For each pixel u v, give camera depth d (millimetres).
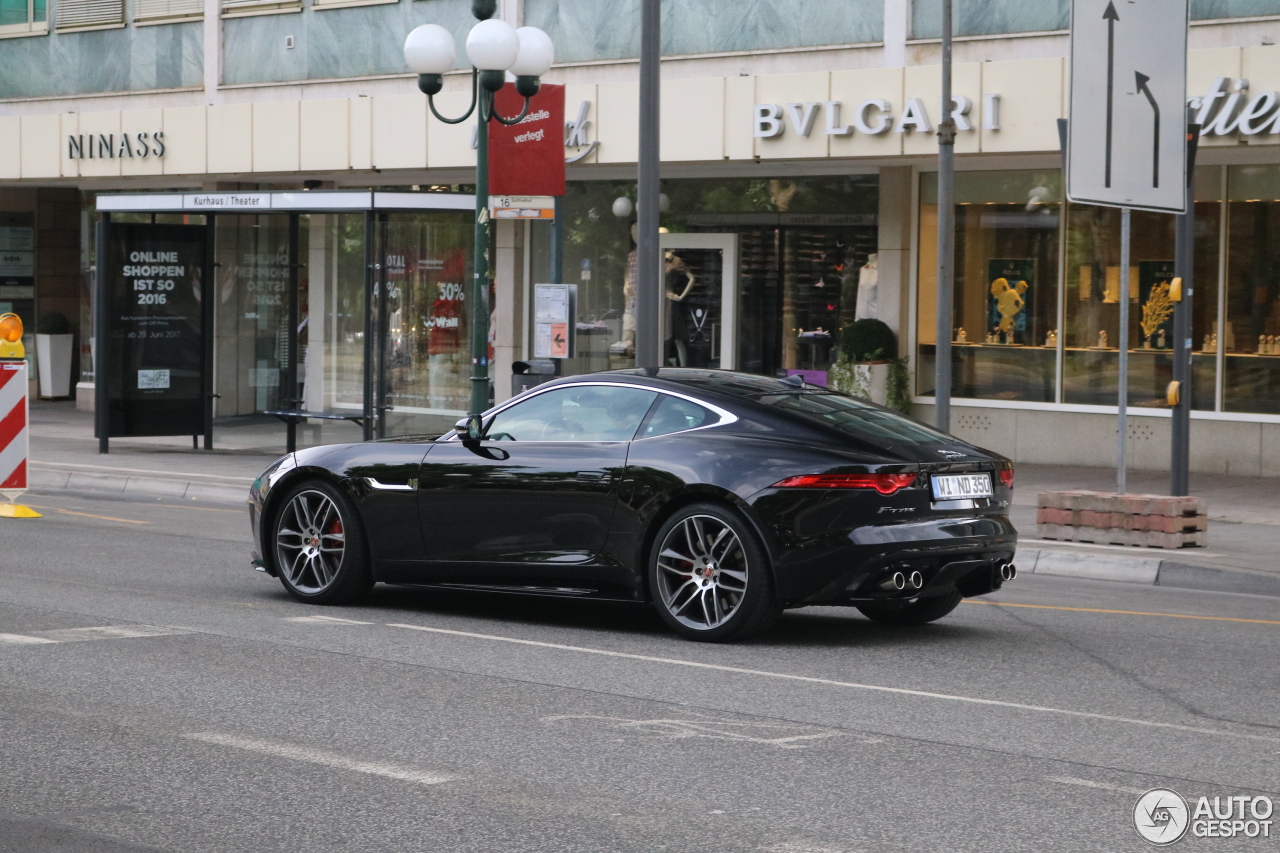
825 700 7258
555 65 21328
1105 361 18750
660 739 6461
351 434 19875
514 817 5332
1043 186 19031
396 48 22656
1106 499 12898
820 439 8477
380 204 18531
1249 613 10367
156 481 17625
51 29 26203
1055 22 17688
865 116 18141
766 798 5586
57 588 10422
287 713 6871
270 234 20594
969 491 8688
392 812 5383
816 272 20875
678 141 19438
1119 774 5973
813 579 8297
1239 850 5031
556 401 9328
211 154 23250
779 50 19578
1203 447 18062
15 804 5461
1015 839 5117
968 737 6562
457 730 6586
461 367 19078
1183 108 12891
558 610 9906
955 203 19609
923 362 19891
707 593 8695
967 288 19625
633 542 8766
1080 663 8328
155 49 25109
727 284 21484
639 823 5270
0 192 28438
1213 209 17953
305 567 9984
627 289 22328
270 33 23812
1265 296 17703
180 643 8500
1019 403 19250
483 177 15062
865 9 18984
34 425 24969
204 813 5355
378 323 19172
